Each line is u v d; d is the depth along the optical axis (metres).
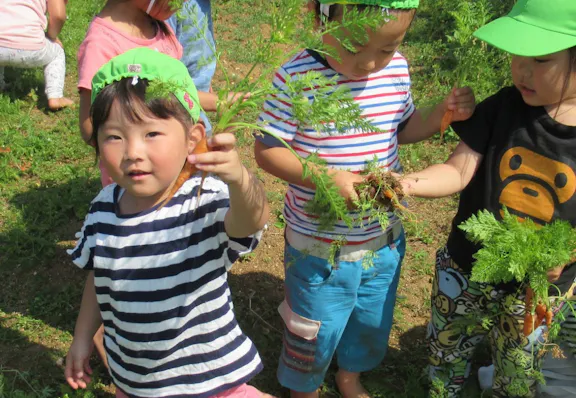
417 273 3.90
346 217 1.81
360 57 2.18
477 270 2.03
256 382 3.21
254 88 1.89
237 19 7.24
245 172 1.91
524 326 2.32
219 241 2.17
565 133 2.22
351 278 2.56
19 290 3.74
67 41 6.77
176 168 2.01
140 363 2.30
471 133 2.41
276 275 3.94
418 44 6.56
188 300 2.20
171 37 3.07
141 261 2.18
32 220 4.24
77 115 5.54
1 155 4.86
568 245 2.08
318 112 1.77
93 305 2.54
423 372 3.16
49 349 3.35
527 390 2.58
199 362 2.31
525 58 2.14
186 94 1.99
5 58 5.37
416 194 2.33
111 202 2.25
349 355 2.93
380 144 2.43
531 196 2.30
